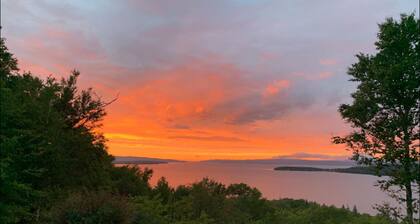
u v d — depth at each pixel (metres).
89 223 12.82
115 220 13.38
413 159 15.88
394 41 16.89
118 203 14.00
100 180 23.53
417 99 16.53
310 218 43.50
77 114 23.42
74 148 21.84
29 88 18.61
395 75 16.05
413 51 16.73
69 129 22.89
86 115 23.62
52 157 18.83
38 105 18.33
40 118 18.14
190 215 22.38
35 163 17.77
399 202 16.30
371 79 17.12
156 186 30.77
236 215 27.59
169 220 20.36
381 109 17.06
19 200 15.14
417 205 15.73
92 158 23.25
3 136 12.87
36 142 17.77
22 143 16.22
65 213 13.30
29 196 16.98
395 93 16.58
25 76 19.62
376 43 17.45
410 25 16.75
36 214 16.31
